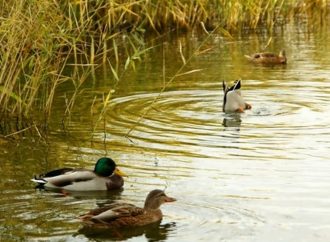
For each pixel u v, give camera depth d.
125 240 10.66
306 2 35.16
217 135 15.93
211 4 29.84
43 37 16.73
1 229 10.95
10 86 16.66
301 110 18.06
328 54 25.59
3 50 16.48
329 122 16.91
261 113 17.84
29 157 14.52
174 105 18.67
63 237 10.70
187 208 11.84
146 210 11.35
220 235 10.82
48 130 16.30
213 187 12.78
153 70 22.91
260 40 28.47
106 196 12.49
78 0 19.98
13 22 16.23
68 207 11.91
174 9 29.27
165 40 28.03
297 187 12.77
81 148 15.05
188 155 14.56
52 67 18.75
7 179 13.25
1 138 15.79
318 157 14.34
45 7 16.56
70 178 12.78
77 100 18.97
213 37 28.83
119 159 14.34
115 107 18.36
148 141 15.50
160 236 10.80
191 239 10.69
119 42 26.77
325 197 12.30
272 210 11.77
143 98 19.30
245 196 12.36
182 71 22.78
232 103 17.98
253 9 30.53
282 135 15.89
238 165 13.93
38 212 11.66
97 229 10.99
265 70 23.09
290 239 10.71
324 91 20.06
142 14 27.94
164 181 13.12
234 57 25.17
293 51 26.28
